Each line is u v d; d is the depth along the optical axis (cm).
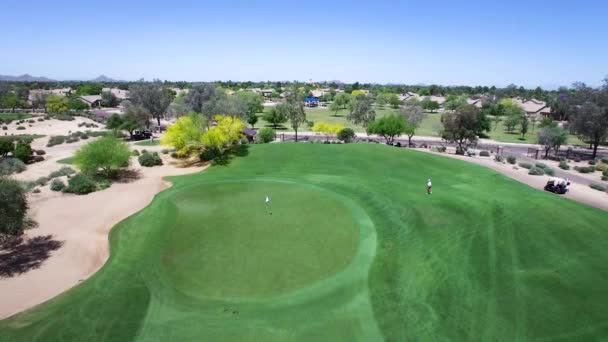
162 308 1931
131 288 2127
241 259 2409
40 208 3612
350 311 1905
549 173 5306
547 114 13512
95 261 2558
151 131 9675
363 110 9844
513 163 5994
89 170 4591
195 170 5216
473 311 1906
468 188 3928
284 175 4612
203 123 5919
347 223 2980
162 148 6919
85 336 1736
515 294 2042
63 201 3841
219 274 2236
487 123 9488
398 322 1822
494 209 3178
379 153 5500
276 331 1748
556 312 1886
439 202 3397
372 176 4534
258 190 3891
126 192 4175
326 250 2531
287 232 2803
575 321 1817
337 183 4162
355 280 2177
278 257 2433
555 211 3122
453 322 1823
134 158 5944
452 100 16388
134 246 2662
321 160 5278
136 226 3023
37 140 7912
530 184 4662
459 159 5994
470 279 2195
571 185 4725
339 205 3375
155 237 2780
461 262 2383
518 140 9131
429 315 1875
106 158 4619
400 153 5491
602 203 3903
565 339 1698
